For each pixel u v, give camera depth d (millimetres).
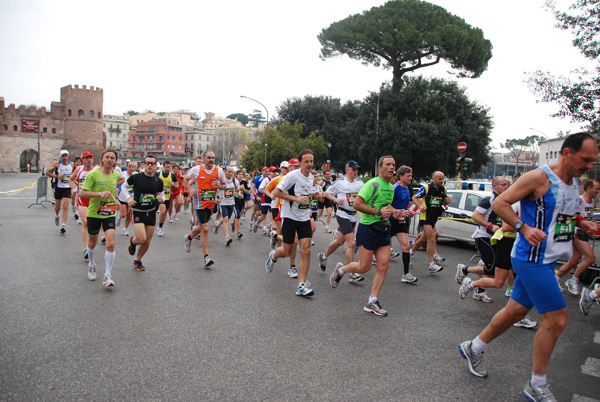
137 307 5141
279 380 3402
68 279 6348
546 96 10789
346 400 3129
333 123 55500
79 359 3682
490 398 3230
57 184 11156
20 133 80312
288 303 5508
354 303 5633
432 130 33594
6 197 21797
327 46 38156
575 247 6484
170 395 3129
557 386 3512
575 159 3088
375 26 35250
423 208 7617
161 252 8773
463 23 35969
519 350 4215
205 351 3920
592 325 5121
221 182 7348
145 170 6707
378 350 4074
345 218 7113
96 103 85812
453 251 10156
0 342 4000
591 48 10023
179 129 140750
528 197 3270
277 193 5867
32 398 3029
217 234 11852
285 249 6230
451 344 4293
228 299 5594
